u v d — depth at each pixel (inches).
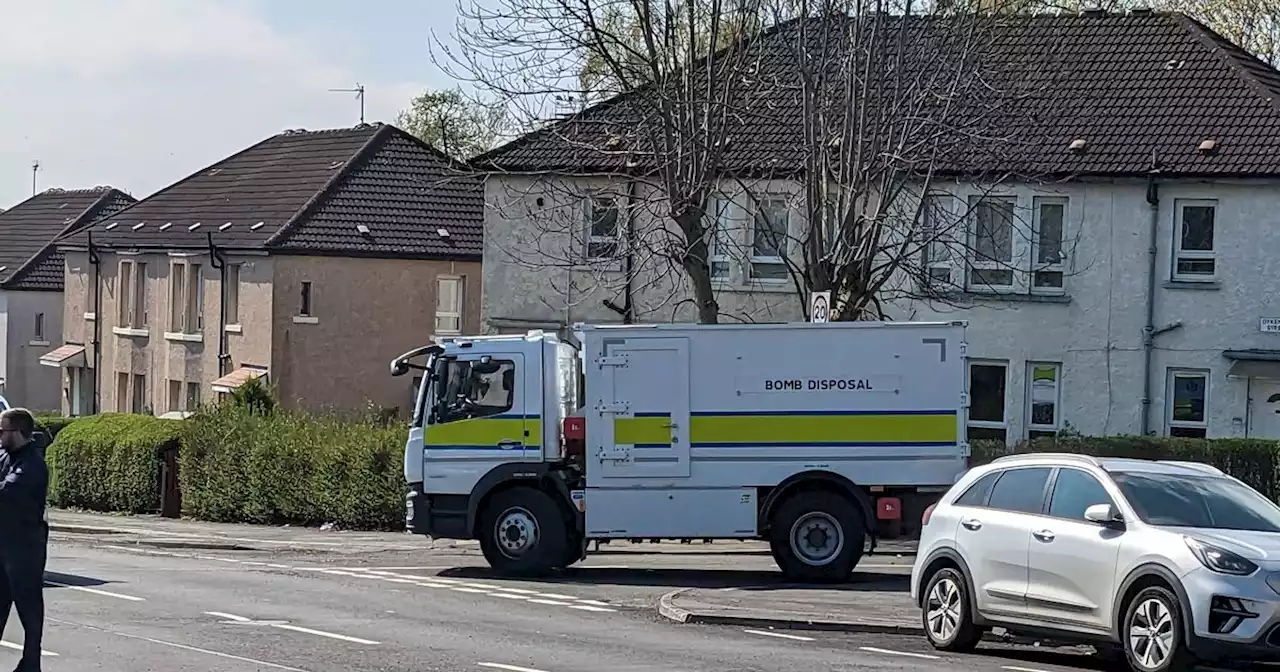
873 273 1053.2
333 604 693.3
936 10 1006.4
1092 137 1282.0
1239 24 1820.9
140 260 2062.0
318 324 1814.7
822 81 991.0
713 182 1032.2
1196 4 1844.2
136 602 684.7
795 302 1344.7
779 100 1190.9
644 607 719.1
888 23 981.2
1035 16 1235.9
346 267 1828.2
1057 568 539.2
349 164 1931.6
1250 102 1285.7
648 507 829.2
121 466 1368.1
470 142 2003.0
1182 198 1243.8
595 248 1387.8
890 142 987.9
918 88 995.3
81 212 2760.8
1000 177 1202.6
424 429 852.6
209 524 1240.8
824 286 991.6
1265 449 1074.1
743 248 1341.0
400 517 1143.0
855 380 823.1
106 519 1288.1
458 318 1908.2
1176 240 1245.1
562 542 842.8
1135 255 1254.3
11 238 2760.8
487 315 1460.4
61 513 1368.1
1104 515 525.3
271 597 716.0
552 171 1283.2
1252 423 1224.8
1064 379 1274.6
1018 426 1285.7
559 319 1433.3
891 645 601.6
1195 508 530.3
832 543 820.6
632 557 986.1
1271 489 1071.6
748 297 1358.3
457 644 567.5
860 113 975.6
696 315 1363.2
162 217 2081.7
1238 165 1222.9
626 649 565.6
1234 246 1227.9
